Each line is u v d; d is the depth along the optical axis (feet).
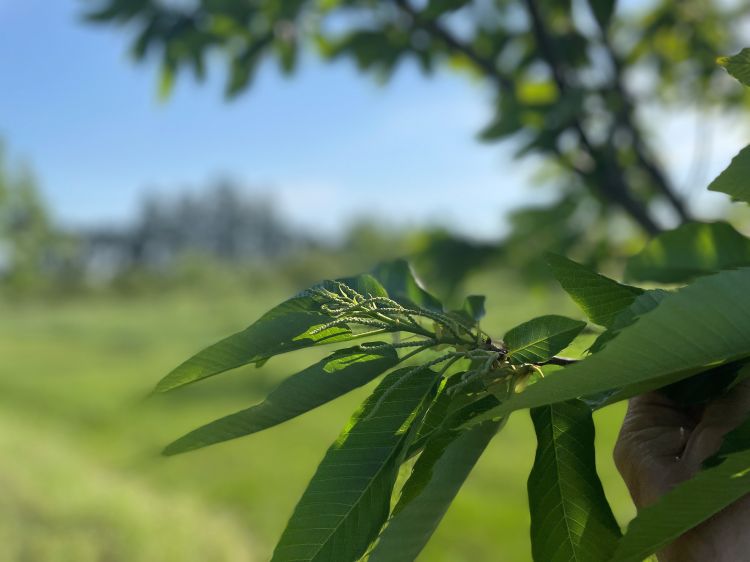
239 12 9.87
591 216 10.71
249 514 28.84
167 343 87.04
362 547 2.27
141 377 65.67
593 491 2.49
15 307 157.28
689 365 1.95
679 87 10.63
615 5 8.78
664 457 2.81
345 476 2.37
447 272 11.05
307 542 2.30
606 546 2.46
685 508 2.12
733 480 2.05
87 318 139.74
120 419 48.11
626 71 9.96
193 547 24.12
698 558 2.49
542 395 2.01
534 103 8.84
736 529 2.42
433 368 2.75
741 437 2.20
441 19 9.71
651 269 4.21
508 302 11.16
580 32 9.43
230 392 49.19
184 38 10.18
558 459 2.53
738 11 10.41
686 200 9.10
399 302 3.13
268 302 138.10
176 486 32.94
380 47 10.68
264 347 2.58
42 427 47.85
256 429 2.48
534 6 9.01
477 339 2.60
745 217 8.79
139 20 10.17
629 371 1.94
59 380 66.08
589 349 2.47
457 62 10.94
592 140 9.39
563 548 2.49
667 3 10.42
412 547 2.06
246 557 24.57
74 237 158.71
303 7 9.98
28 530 23.65
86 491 27.58
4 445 34.17
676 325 1.88
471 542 23.97
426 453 2.41
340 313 2.56
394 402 2.48
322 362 2.52
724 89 10.42
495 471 31.35
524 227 10.85
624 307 2.68
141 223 318.65
